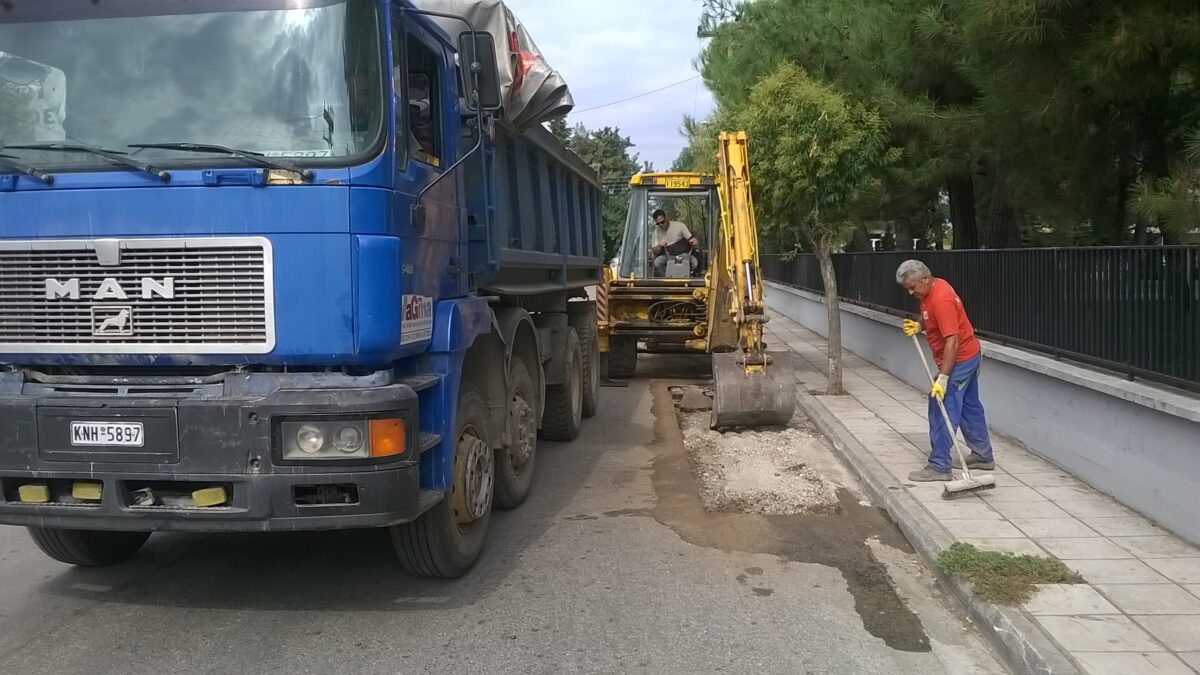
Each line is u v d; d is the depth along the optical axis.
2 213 4.38
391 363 4.60
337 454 4.19
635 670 4.24
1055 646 4.16
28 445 4.29
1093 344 6.98
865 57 11.57
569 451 8.89
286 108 4.36
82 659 4.36
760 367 9.21
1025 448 7.91
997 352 8.32
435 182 4.96
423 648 4.48
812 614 4.91
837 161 10.09
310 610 4.97
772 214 10.88
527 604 5.05
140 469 4.23
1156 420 5.82
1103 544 5.52
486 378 6.03
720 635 4.64
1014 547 5.49
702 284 13.31
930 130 10.64
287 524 4.21
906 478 7.12
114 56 4.46
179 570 5.61
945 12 9.43
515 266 7.15
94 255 4.32
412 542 5.09
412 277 4.71
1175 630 4.34
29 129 4.46
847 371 13.14
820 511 6.78
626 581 5.41
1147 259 6.23
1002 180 11.74
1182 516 5.56
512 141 7.08
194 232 4.26
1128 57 6.68
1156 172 8.64
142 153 4.33
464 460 5.29
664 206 14.31
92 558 5.50
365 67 4.38
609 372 13.77
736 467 8.05
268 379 4.36
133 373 4.52
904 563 5.70
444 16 5.11
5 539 6.31
